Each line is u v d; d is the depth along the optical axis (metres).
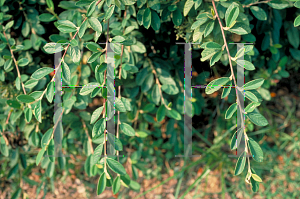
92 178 2.17
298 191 1.91
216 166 2.24
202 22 0.96
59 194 2.03
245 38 1.26
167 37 1.52
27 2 1.47
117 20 1.37
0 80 1.50
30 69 1.61
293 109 2.38
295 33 1.56
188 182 2.17
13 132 1.62
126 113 1.72
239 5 1.04
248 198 1.96
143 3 1.08
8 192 2.00
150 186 2.13
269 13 1.47
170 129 1.94
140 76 1.52
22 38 1.57
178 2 1.16
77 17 1.26
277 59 1.61
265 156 2.16
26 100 0.96
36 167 2.14
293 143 2.15
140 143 1.93
